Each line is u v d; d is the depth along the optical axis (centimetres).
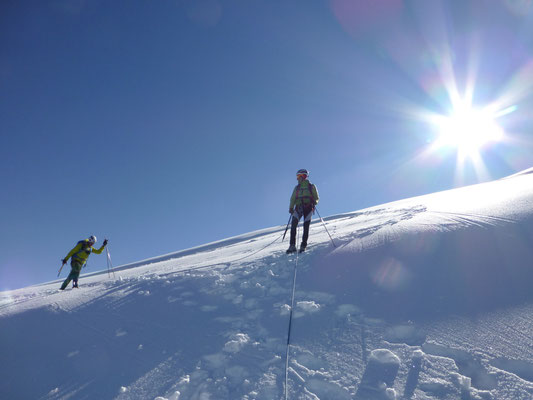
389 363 246
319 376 246
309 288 407
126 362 308
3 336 397
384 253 452
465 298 312
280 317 348
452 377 222
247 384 252
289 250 596
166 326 369
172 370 285
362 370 245
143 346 333
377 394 218
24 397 275
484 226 469
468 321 277
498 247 395
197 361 293
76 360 323
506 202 606
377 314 316
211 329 348
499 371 220
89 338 365
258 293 423
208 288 464
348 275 415
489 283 328
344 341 285
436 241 452
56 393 275
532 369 217
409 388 219
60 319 426
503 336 251
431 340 262
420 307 312
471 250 402
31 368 318
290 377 252
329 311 339
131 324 386
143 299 457
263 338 315
